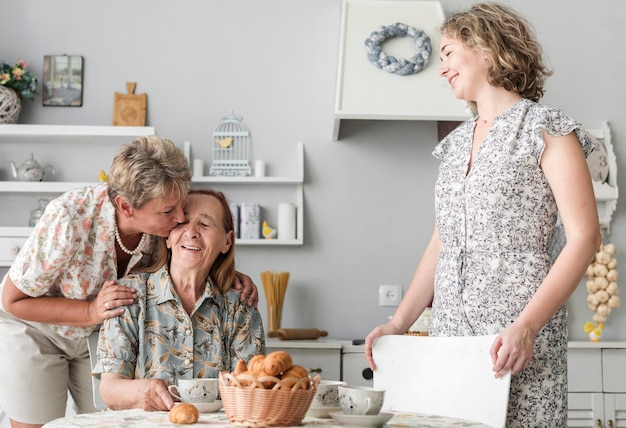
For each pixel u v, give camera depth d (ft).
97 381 6.28
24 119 11.89
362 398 4.32
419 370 5.43
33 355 7.43
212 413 4.89
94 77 12.01
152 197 6.00
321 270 11.80
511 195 5.39
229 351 6.18
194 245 5.97
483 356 5.08
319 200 11.90
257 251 11.79
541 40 12.28
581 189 5.24
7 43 12.00
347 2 11.18
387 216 11.89
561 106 12.21
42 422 7.56
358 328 11.73
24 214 11.72
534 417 5.28
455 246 5.69
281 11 12.18
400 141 12.00
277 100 12.05
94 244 6.84
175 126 11.97
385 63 10.73
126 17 12.12
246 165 11.84
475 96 5.87
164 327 5.90
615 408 10.53
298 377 4.22
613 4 12.34
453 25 5.89
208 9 12.16
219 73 12.07
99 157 11.87
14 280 6.74
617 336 11.82
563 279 5.08
